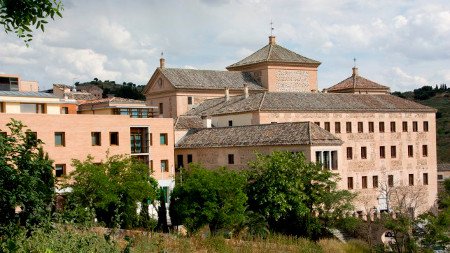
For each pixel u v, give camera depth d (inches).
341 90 4220.0
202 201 2103.8
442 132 6136.8
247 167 2810.0
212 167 3019.2
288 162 2288.4
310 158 2581.2
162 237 1370.6
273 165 2262.6
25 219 796.6
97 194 1973.4
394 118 3464.6
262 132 2859.3
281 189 2229.3
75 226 892.6
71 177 2122.3
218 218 2076.8
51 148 2551.7
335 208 2354.8
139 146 2972.4
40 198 804.0
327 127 3225.9
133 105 3186.5
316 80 4052.7
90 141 2694.4
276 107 3095.5
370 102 3467.0
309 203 2321.6
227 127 3097.9
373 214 2716.5
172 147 3073.3
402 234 2322.8
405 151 3499.0
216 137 3058.6
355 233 2416.3
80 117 2657.5
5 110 2655.0
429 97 7775.6
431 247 2252.7
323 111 3206.2
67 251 765.3
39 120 2512.3
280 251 1695.4
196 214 2098.9
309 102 3260.3
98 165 2247.8
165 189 3006.9
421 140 3577.8
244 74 4042.8
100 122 2728.8
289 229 2251.5
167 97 3853.3
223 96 3841.0
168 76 3828.7
